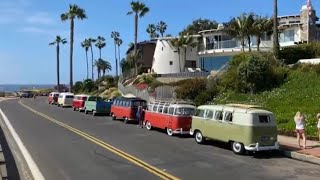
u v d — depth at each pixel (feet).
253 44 180.24
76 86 286.05
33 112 154.10
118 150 67.36
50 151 66.64
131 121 114.83
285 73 115.44
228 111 68.28
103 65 455.63
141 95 162.91
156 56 226.58
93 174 50.16
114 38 429.79
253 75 113.09
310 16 169.07
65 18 263.08
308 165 56.75
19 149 68.80
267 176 49.67
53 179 47.78
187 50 218.38
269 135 64.23
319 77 106.93
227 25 177.27
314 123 80.02
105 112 139.33
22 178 48.21
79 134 87.56
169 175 49.49
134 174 50.06
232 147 66.74
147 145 73.20
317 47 133.08
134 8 230.07
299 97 98.37
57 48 345.31
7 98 310.24
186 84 132.36
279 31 171.12
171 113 87.10
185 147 71.26
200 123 75.05
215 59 204.44
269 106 98.22
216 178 48.32
